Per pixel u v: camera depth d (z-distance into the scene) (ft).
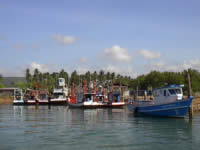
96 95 286.25
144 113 169.58
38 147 81.20
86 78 569.23
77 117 165.99
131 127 118.62
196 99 214.90
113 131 108.17
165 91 156.76
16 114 194.39
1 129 115.34
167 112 150.61
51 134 101.71
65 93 374.43
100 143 86.12
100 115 178.50
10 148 80.23
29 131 109.19
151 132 105.50
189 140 90.74
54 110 238.27
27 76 605.73
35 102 356.18
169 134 101.04
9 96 490.49
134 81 460.14
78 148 80.02
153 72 396.98
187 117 153.38
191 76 344.08
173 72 377.30
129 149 79.05
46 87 427.74
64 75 591.78
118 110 228.63
